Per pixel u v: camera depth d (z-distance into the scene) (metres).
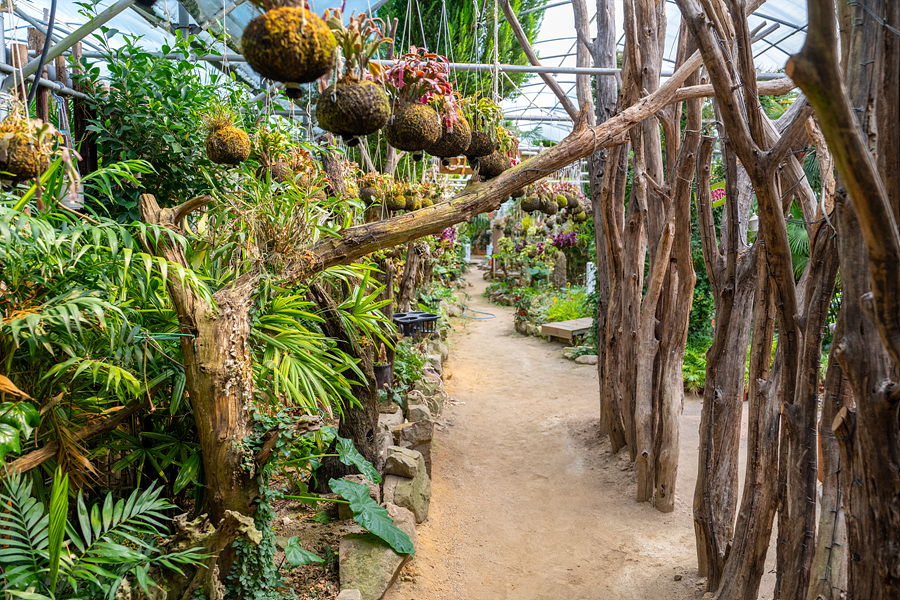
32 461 1.97
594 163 5.07
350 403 3.55
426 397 5.65
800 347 2.26
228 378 2.18
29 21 3.25
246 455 2.20
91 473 2.27
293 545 2.65
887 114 1.45
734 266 2.95
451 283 15.12
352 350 3.35
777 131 2.79
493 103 2.54
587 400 6.44
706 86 3.15
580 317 10.02
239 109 3.58
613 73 4.62
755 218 6.32
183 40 3.37
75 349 2.06
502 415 6.02
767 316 2.54
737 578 2.64
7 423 1.78
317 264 2.59
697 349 7.05
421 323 6.05
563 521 3.83
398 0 6.43
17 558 1.70
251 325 2.51
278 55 1.30
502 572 3.20
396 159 5.49
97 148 3.27
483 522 3.76
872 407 1.47
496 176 2.79
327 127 1.57
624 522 3.82
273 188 2.74
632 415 4.55
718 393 2.99
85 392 2.25
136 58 3.23
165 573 2.08
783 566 2.39
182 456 2.41
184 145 3.22
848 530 1.63
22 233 1.85
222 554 2.25
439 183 5.58
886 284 1.22
